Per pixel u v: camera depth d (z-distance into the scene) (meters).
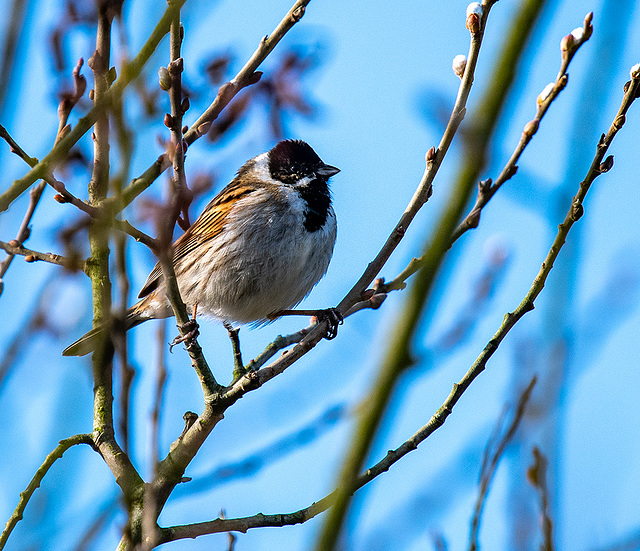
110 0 8.52
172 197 7.87
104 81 8.62
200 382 9.63
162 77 8.13
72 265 8.81
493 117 4.66
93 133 9.80
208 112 10.18
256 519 8.88
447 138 9.67
